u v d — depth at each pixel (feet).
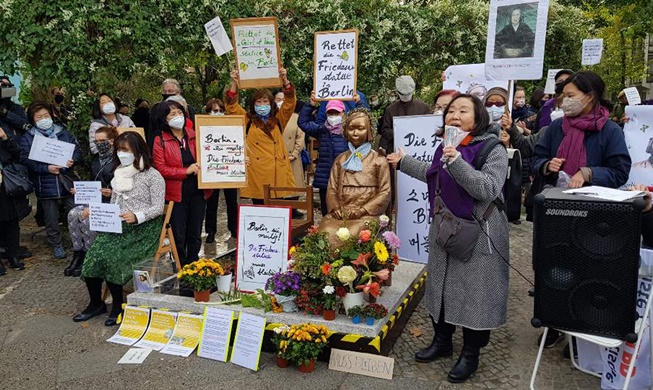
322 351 12.42
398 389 11.24
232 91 18.52
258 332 12.40
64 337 14.23
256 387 11.43
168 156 16.48
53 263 20.79
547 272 9.48
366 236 12.54
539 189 14.05
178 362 12.69
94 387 11.66
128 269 14.90
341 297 12.69
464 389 11.27
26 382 11.94
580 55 33.40
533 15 14.11
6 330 14.78
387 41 25.45
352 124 15.12
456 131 10.32
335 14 24.11
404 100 21.04
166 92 22.18
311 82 25.49
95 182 17.06
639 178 12.66
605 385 10.94
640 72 45.55
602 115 11.75
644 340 10.27
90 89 21.57
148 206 15.35
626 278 8.86
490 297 11.10
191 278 13.79
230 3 23.00
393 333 13.10
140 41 21.47
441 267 11.54
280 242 14.37
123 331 14.28
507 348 13.19
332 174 15.67
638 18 34.45
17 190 19.53
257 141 20.29
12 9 19.86
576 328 9.37
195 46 23.53
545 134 13.08
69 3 20.12
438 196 11.43
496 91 15.26
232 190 22.36
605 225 8.90
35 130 20.45
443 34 26.37
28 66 22.35
